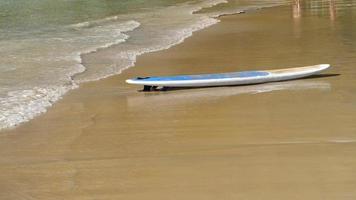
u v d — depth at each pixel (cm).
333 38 2339
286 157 934
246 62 1903
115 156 987
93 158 983
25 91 1493
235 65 1862
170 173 888
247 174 865
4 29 3112
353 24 2819
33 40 2555
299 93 1380
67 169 931
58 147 1052
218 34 2769
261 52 2091
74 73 1748
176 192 811
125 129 1157
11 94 1457
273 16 3575
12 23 3516
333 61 1802
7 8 4834
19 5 5144
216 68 1823
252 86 1480
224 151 984
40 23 3491
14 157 1002
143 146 1038
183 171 895
